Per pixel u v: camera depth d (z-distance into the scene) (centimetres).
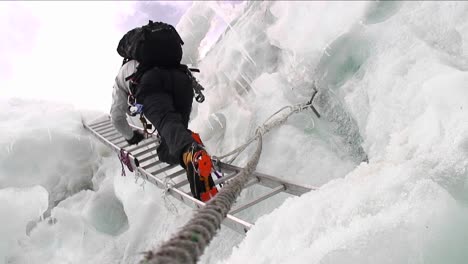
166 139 238
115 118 289
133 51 268
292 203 143
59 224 340
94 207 360
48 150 413
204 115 382
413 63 232
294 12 338
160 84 260
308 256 109
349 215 119
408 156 176
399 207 111
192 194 235
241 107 352
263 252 128
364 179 135
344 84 286
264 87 339
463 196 125
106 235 325
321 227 121
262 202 254
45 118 464
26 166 399
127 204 325
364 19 290
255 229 142
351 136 276
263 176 252
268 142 294
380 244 103
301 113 300
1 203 301
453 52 230
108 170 402
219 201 83
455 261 103
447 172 130
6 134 410
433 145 165
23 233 306
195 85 301
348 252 104
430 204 108
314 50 306
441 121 171
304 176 259
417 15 259
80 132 459
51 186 405
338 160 263
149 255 54
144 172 301
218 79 398
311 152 271
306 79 319
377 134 228
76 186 416
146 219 301
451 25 236
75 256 305
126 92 280
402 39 254
